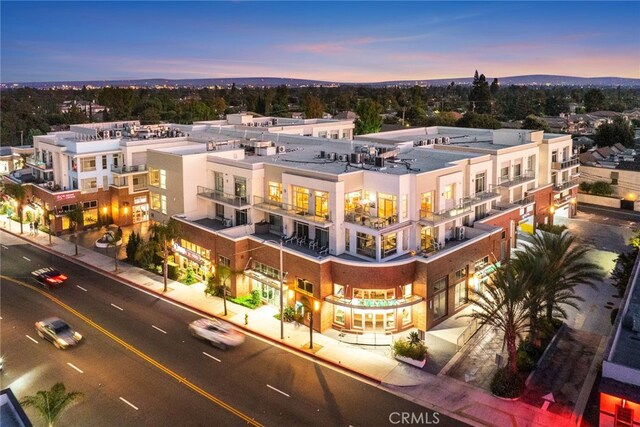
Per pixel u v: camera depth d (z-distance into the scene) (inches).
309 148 2406.5
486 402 1238.3
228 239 1836.9
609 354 1066.1
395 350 1437.0
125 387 1307.8
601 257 2222.0
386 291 1568.7
